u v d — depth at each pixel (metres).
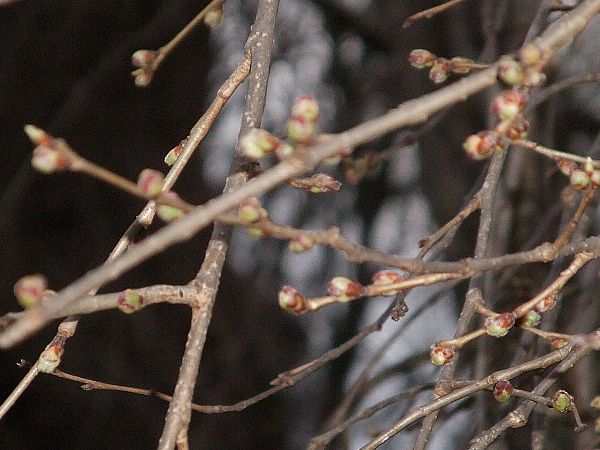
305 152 2.49
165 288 3.19
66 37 9.16
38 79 9.17
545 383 3.99
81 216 9.57
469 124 8.98
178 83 9.88
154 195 2.63
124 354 9.63
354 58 10.68
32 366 3.94
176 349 9.88
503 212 6.45
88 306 3.01
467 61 4.21
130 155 9.64
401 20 9.82
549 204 7.30
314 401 10.98
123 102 9.57
